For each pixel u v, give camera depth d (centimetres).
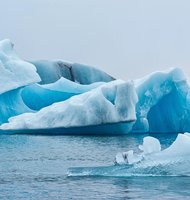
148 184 2578
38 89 8000
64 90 7912
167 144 5203
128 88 6044
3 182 2755
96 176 2848
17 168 3344
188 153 2734
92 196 2358
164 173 2772
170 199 2278
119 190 2467
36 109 7988
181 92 6875
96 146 5028
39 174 3034
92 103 6119
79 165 3506
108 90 6269
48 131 6500
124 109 6084
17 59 7475
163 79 6819
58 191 2483
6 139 5919
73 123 6184
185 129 7069
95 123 6131
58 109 6359
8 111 7112
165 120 7131
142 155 2841
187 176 2742
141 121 6806
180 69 6900
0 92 6931
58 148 4841
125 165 2862
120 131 6488
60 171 3166
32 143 5394
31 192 2473
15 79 7088
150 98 6831
